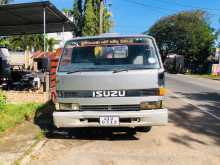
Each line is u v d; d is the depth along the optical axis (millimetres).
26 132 3400
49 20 8227
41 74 7219
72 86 2916
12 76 8531
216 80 15297
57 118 2908
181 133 3496
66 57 3066
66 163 2502
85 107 2918
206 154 2752
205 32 25891
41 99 5016
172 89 9086
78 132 3439
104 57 3041
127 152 2781
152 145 3002
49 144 2996
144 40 3080
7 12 6945
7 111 4160
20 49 21406
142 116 2840
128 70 2885
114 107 2889
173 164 2490
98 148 2887
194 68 26109
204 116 4617
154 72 2883
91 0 15992
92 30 15992
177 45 27875
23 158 2561
